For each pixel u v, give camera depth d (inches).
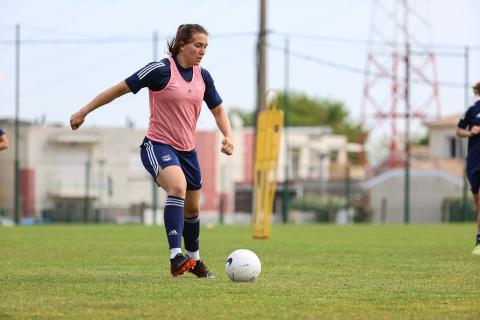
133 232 2320.4
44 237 1951.3
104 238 1909.4
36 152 5836.6
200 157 6102.4
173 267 886.4
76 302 716.0
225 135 946.1
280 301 729.0
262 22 3068.4
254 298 747.4
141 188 6013.8
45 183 5856.3
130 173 6013.8
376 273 1015.6
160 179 901.2
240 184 6240.2
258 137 1961.1
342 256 1322.6
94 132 5979.3
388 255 1347.2
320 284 871.1
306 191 5905.5
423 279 938.7
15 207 3634.4
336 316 649.6
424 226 3058.6
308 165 7160.4
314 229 2674.7
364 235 2160.4
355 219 4714.6
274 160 1923.0
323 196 4975.4
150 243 1686.8
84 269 1048.2
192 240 956.0
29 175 5757.9
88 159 5959.6
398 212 5103.3
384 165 5551.2
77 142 5905.5
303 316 648.4
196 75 917.8
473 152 1352.1
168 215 892.0
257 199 1947.6
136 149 6033.5
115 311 667.4
